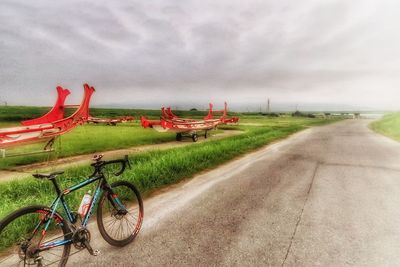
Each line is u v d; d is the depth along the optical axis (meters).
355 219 4.98
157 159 9.34
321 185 7.22
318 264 3.55
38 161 10.24
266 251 3.87
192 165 9.15
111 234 4.29
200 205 5.70
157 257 3.70
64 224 3.30
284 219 4.98
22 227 3.85
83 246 3.50
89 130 24.16
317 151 13.27
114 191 4.10
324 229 4.57
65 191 3.33
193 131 18.17
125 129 25.62
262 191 6.70
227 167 9.59
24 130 9.92
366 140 18.20
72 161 10.24
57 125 11.41
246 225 4.72
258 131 23.23
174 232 4.45
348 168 9.33
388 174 8.42
